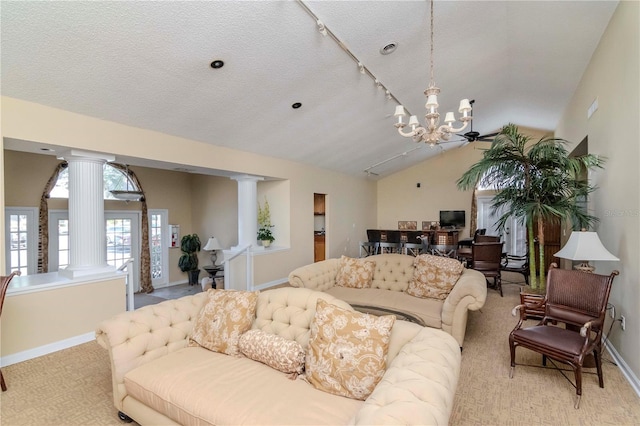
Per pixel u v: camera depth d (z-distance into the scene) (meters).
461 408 2.30
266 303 2.44
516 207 4.36
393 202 10.59
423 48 3.89
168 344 2.32
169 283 7.89
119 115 3.62
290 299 2.36
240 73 3.45
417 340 1.84
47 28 2.43
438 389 1.31
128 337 2.14
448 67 4.48
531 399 2.41
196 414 1.65
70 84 3.01
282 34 3.08
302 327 2.21
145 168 7.41
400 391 1.28
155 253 7.66
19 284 3.24
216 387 1.79
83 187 3.64
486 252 5.36
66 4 2.29
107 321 2.16
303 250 7.02
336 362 1.79
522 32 3.85
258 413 1.57
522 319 2.90
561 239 5.88
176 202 8.02
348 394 1.72
